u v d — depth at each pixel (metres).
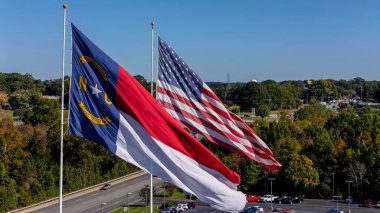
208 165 22.83
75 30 21.61
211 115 26.95
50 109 113.50
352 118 116.25
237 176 23.22
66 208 79.31
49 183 87.06
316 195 90.94
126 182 102.06
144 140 21.97
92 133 21.47
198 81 26.69
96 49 21.69
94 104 21.62
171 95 26.39
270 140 105.75
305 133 108.12
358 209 81.12
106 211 77.06
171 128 22.56
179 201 85.94
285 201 86.56
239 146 27.97
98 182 99.81
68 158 95.88
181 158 22.45
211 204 22.70
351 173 89.19
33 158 89.25
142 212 77.12
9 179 80.44
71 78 21.62
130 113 21.86
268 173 93.62
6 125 90.19
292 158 91.69
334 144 99.75
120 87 21.80
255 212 77.88
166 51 26.45
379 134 99.12
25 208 78.81
